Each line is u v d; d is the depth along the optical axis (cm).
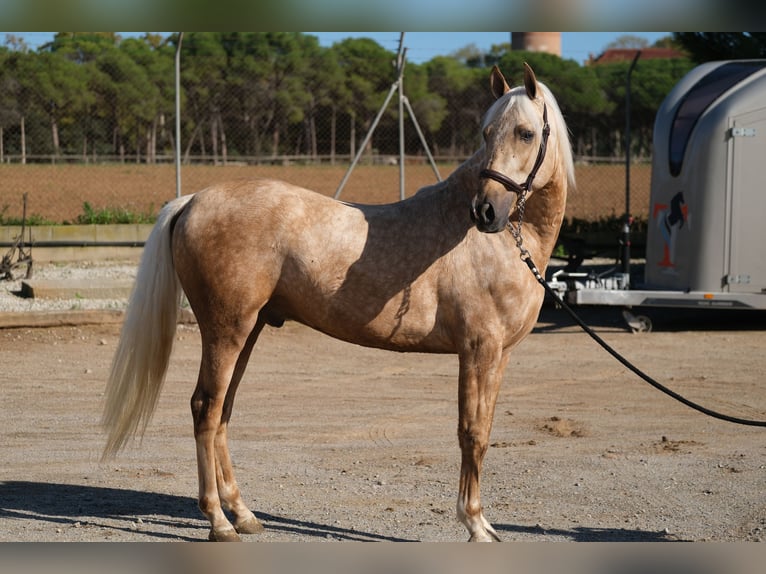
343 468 597
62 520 489
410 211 458
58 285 1164
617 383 864
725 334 1129
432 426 709
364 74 2755
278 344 1038
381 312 447
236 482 516
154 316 463
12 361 918
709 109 1104
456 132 3014
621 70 3145
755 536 468
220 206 457
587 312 1291
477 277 439
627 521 494
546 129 438
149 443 654
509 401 793
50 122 2072
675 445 651
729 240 1091
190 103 2497
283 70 2577
